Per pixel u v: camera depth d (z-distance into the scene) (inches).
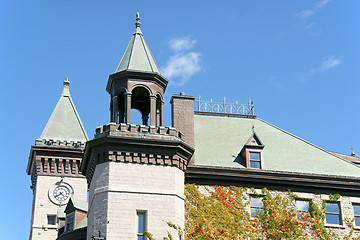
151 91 1770.4
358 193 1897.1
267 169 1882.4
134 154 1662.2
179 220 1638.8
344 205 1871.3
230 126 2066.9
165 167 1675.7
